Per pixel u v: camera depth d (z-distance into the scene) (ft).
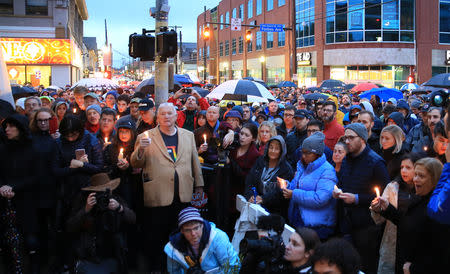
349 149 15.52
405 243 11.78
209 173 19.61
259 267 11.93
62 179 17.65
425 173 11.48
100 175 15.51
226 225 18.31
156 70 28.99
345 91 76.79
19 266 16.98
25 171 17.19
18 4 114.42
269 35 182.80
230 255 13.58
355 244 15.01
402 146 17.29
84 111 28.50
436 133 16.83
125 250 15.46
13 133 17.01
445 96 22.91
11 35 114.73
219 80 253.44
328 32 140.67
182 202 17.08
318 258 9.52
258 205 16.08
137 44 28.53
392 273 14.32
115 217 14.39
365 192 15.08
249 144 19.97
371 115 21.58
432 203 8.99
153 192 16.76
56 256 17.76
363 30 134.10
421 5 134.31
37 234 17.49
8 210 17.06
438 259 10.46
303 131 23.34
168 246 13.78
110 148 17.66
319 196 15.24
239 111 26.09
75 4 155.94
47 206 17.54
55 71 118.42
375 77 136.67
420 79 135.13
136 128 22.43
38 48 115.55
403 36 134.51
